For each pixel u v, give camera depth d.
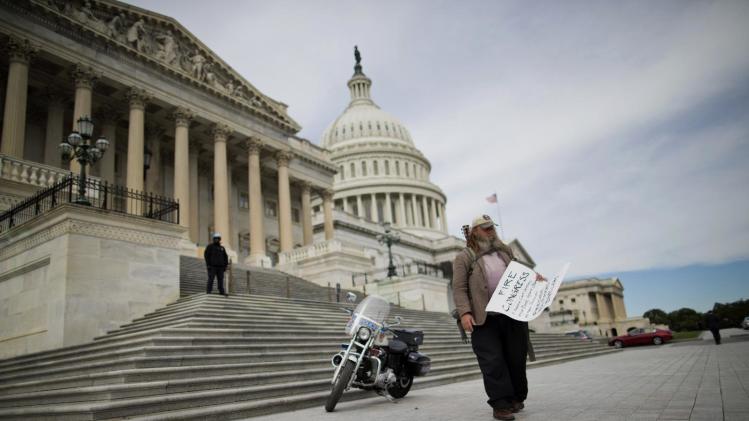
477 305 6.44
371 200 105.88
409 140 121.50
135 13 33.81
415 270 79.75
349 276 36.78
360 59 136.62
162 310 16.41
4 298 16.84
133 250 16.48
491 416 6.71
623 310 117.88
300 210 54.59
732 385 8.98
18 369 13.12
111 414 7.63
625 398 7.81
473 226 6.98
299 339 14.01
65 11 30.48
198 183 43.41
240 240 46.62
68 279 14.70
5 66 30.69
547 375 13.66
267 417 8.17
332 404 8.22
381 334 9.36
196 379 9.33
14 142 26.70
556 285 6.04
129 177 31.75
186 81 36.62
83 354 12.51
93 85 31.52
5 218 18.19
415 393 10.59
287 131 45.03
